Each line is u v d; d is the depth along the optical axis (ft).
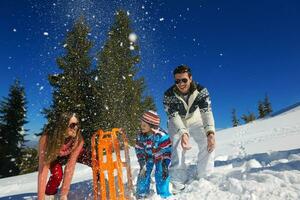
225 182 12.65
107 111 59.57
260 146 27.12
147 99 66.13
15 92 97.96
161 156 13.03
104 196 12.28
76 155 12.82
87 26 66.80
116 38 68.39
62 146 12.44
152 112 13.53
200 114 15.08
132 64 66.39
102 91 62.23
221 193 11.66
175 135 15.15
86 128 57.11
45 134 12.55
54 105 60.64
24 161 85.35
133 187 13.99
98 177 13.57
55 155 12.38
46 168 12.28
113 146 12.50
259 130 53.52
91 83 63.26
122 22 68.80
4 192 27.84
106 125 58.08
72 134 12.76
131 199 12.98
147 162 13.52
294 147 22.74
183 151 15.24
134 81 65.57
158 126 13.51
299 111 78.84
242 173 13.70
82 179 24.27
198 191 12.46
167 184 12.85
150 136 13.38
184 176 15.26
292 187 11.00
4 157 90.12
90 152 13.98
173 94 15.20
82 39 66.33
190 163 20.06
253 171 13.97
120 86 63.72
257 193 10.96
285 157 17.29
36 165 84.64
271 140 30.94
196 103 15.02
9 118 96.12
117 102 61.26
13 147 93.40
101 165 12.32
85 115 58.75
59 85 62.69
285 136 33.19
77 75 64.64
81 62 65.10
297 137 29.68
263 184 11.46
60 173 13.24
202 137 15.28
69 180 12.59
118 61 66.33
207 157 15.06
